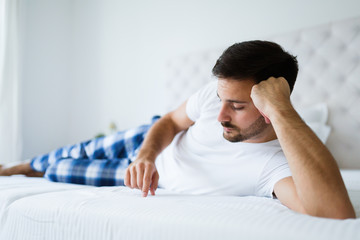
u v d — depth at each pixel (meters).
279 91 0.69
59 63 3.56
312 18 2.30
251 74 0.73
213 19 2.76
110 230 0.51
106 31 3.45
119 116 3.30
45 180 1.27
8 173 1.52
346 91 2.03
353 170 1.86
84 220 0.54
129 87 3.25
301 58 2.21
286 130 0.60
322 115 2.07
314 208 0.51
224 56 0.77
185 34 2.91
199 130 0.98
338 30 2.09
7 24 2.90
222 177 0.86
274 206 0.56
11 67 2.91
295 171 0.55
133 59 3.24
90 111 3.51
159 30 3.08
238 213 0.48
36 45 3.33
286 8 2.41
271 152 0.81
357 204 0.73
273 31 2.46
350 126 2.01
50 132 3.45
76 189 0.88
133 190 0.83
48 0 3.47
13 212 0.66
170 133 1.08
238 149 0.85
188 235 0.44
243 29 2.60
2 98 2.83
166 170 1.03
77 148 1.37
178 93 2.79
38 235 0.60
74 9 3.71
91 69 3.54
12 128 2.89
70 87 3.67
